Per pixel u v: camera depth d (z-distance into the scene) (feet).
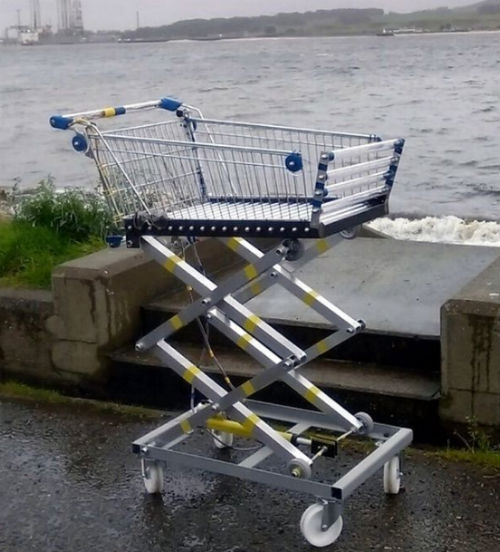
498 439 16.75
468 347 16.66
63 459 17.52
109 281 20.29
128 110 15.44
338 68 316.60
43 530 14.92
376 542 13.94
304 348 19.92
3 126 143.54
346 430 14.85
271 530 14.49
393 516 14.69
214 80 264.11
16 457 17.69
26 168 91.25
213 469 14.79
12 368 21.62
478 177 80.28
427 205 66.08
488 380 16.61
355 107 155.43
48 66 491.72
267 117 140.77
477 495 15.29
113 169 14.67
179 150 15.66
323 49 552.00
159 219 14.29
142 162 14.89
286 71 311.27
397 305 21.18
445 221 53.06
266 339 14.38
